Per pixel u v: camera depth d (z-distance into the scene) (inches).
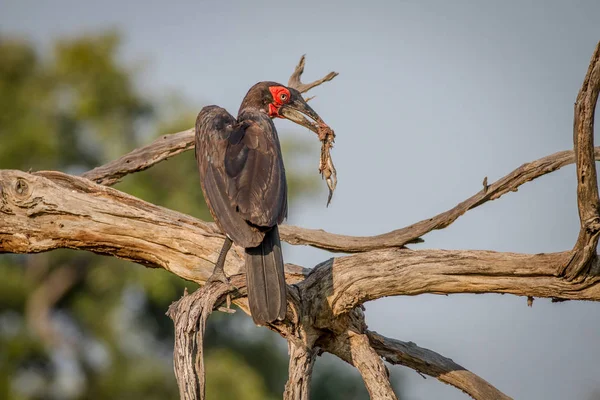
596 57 316.8
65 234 441.4
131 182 1288.1
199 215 1307.8
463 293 392.5
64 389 1331.2
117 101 1481.3
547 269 371.9
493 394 420.2
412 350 426.0
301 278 414.3
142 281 1266.0
